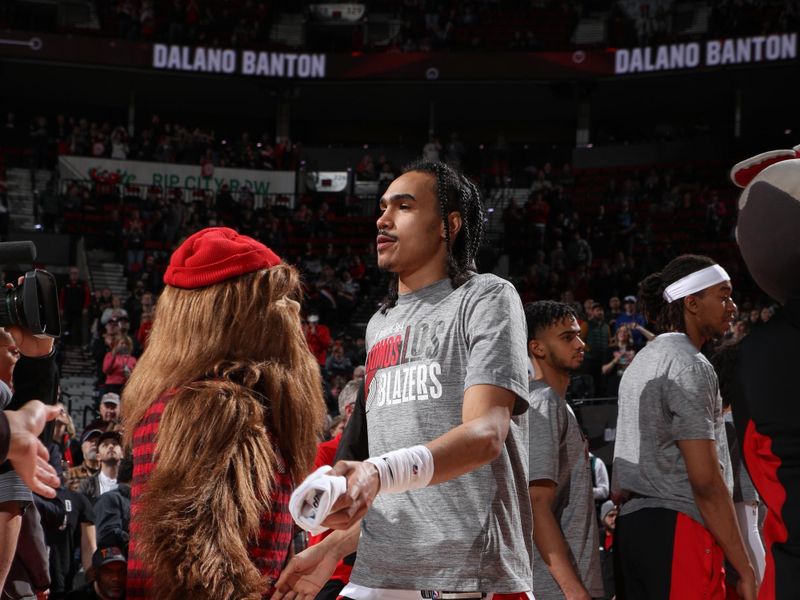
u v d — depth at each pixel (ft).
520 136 88.33
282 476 5.55
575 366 10.16
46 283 6.07
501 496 6.46
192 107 86.28
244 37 80.18
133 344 42.39
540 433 9.41
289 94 80.74
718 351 11.57
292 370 5.85
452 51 77.97
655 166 73.67
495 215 70.54
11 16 78.28
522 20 82.58
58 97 83.41
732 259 59.93
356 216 70.59
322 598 10.03
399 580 6.36
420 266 7.07
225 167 73.61
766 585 5.95
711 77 76.02
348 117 88.48
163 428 5.36
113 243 62.69
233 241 5.97
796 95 78.43
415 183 7.09
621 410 9.88
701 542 9.07
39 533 10.44
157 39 77.41
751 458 6.14
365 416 7.51
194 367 5.63
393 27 83.97
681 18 79.71
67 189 65.98
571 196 72.54
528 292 56.80
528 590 6.48
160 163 71.97
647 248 61.00
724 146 72.08
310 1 85.56
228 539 5.08
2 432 5.25
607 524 19.08
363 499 4.88
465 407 6.20
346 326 53.31
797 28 71.41
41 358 6.73
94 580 9.84
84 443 20.10
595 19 84.02
